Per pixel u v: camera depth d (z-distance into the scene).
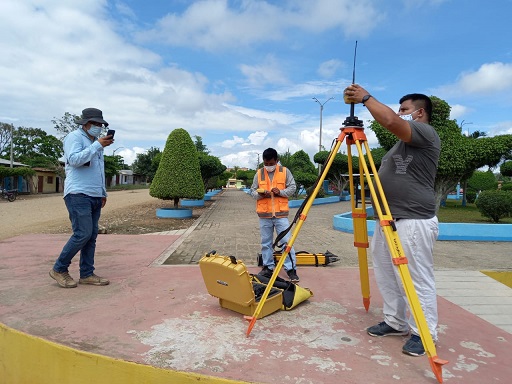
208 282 3.76
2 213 18.69
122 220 14.16
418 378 2.56
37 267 5.56
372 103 2.75
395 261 2.77
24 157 53.91
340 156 26.47
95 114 4.55
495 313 4.12
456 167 11.02
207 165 26.58
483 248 8.35
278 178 5.17
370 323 3.54
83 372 2.76
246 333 3.19
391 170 3.09
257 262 6.16
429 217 2.96
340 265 6.18
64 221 14.56
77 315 3.58
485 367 2.76
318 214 17.28
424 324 2.65
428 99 3.14
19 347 3.10
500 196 12.02
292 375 2.55
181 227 11.90
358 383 2.47
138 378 2.61
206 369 2.60
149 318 3.54
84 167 4.39
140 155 75.19
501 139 10.77
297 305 4.00
